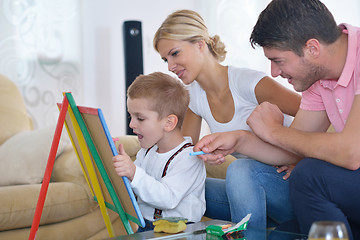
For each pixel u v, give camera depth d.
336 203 1.15
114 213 1.93
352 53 1.18
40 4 3.44
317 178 1.14
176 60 1.66
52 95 3.47
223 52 1.74
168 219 1.13
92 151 1.32
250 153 1.41
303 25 1.16
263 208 1.36
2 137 2.27
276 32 1.17
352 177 1.12
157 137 1.50
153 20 3.95
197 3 4.11
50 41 3.47
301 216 1.18
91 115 1.22
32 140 2.02
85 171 1.59
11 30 3.33
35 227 1.39
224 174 1.92
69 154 1.94
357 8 3.90
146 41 3.91
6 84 2.48
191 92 1.79
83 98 3.62
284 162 1.40
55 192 1.71
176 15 1.64
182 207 1.48
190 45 1.65
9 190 1.66
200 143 1.36
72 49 3.56
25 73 3.37
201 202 1.53
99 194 1.50
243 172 1.36
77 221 1.80
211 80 1.70
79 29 3.58
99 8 3.74
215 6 4.06
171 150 1.52
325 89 1.34
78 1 3.59
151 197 1.35
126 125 3.44
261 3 4.18
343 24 1.24
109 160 1.26
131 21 3.49
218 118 1.74
